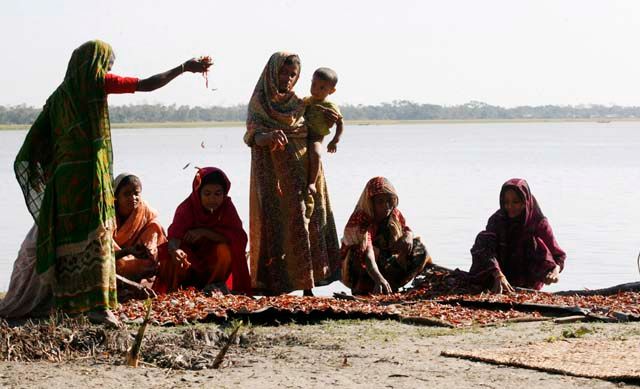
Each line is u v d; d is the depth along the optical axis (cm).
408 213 2977
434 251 2133
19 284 1152
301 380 840
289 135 1355
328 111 1383
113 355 952
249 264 1400
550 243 1369
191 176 4656
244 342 1009
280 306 1119
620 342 959
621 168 5597
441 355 925
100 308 1044
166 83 1060
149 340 981
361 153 8100
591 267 1928
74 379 852
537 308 1152
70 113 1043
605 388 802
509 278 1361
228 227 1319
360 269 1366
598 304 1161
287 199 1359
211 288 1270
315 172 1372
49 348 955
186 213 1308
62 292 1053
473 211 3038
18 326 1071
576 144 10888
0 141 12950
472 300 1201
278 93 1348
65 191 1044
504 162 6366
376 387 815
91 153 1047
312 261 1378
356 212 1377
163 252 1288
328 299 1200
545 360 883
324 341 997
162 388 820
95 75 1039
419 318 1091
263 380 841
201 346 977
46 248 1055
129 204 1286
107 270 1048
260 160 1360
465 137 14962
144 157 7112
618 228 2597
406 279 1386
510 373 852
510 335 1016
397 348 960
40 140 1082
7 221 2819
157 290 1284
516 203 1346
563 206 3234
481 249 1319
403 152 8338
